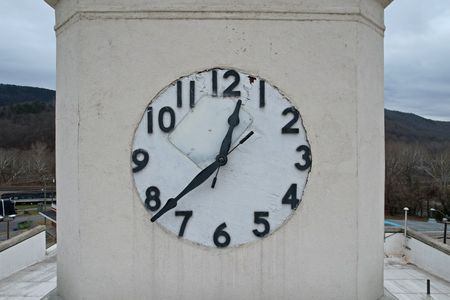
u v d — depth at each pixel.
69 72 4.16
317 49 3.97
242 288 4.00
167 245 3.98
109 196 3.98
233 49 3.96
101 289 4.00
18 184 66.19
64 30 4.27
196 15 3.94
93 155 3.97
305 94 3.97
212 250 3.98
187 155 3.98
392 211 46.38
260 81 3.97
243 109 3.98
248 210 3.99
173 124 3.98
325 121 3.98
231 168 3.98
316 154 3.98
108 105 3.97
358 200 4.02
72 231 4.14
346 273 4.02
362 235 4.11
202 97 3.97
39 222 41.56
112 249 3.99
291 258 4.00
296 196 3.99
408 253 8.59
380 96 4.48
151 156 3.98
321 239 4.00
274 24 3.96
